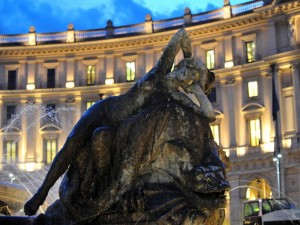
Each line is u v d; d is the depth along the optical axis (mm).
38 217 4438
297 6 42188
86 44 51500
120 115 4141
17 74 52688
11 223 4438
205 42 48000
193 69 4168
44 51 52312
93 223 4047
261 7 43938
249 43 45812
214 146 4094
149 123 3896
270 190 41375
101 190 4043
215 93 46469
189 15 49188
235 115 44906
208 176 3725
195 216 3684
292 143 40531
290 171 40375
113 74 51250
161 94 4113
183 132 3924
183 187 3797
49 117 51406
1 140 50969
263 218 20672
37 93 51938
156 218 3723
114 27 51969
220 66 46875
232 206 42781
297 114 40906
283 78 42719
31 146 50781
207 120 4105
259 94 44031
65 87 51812
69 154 4176
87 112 4297
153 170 3939
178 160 3855
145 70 50219
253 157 42625
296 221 20188
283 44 43438
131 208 3832
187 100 4066
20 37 52906
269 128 42750
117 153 3994
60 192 4270
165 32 48875
